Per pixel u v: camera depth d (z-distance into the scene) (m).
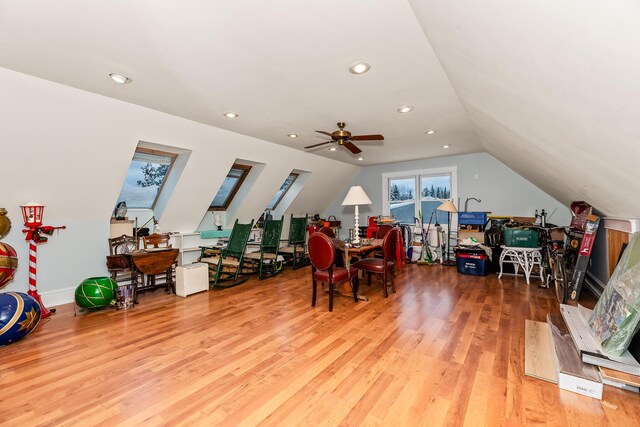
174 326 2.86
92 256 3.82
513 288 4.07
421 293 3.89
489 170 5.65
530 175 4.45
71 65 2.20
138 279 4.26
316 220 7.25
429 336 2.58
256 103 3.02
